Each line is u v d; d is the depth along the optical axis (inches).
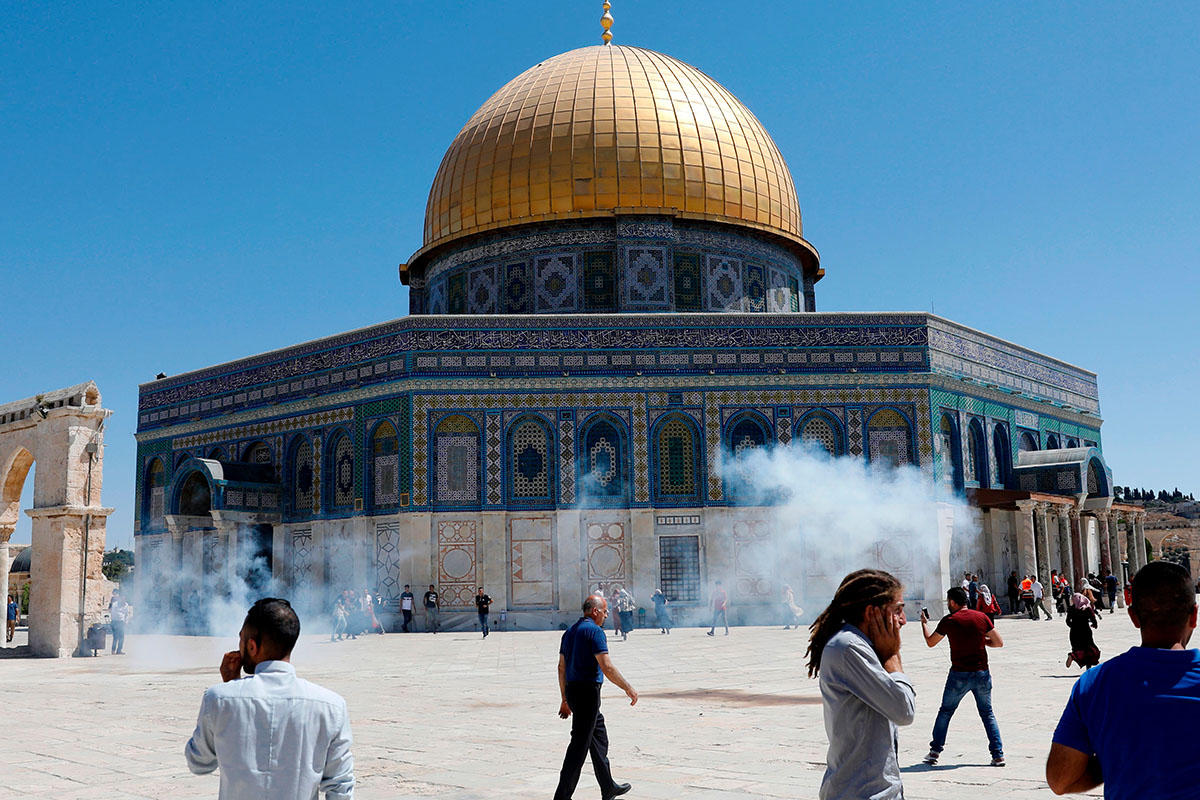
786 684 779.4
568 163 1726.1
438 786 419.5
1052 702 654.5
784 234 1814.7
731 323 1535.4
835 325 1540.4
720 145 1779.0
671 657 1018.1
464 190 1795.0
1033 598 1499.8
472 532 1476.4
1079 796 387.2
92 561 1218.6
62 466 1217.4
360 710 658.2
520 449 1504.7
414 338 1507.1
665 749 498.3
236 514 1615.4
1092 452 1708.9
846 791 208.7
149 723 622.5
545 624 1461.6
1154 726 171.0
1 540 1412.4
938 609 1475.1
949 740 518.9
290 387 1662.2
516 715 629.9
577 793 406.9
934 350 1555.1
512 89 1877.5
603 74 1802.4
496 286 1760.6
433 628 1443.2
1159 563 186.1
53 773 460.8
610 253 1711.4
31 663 1109.7
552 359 1514.5
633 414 1509.6
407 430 1487.5
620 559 1483.8
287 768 193.8
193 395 1813.5
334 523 1582.2
